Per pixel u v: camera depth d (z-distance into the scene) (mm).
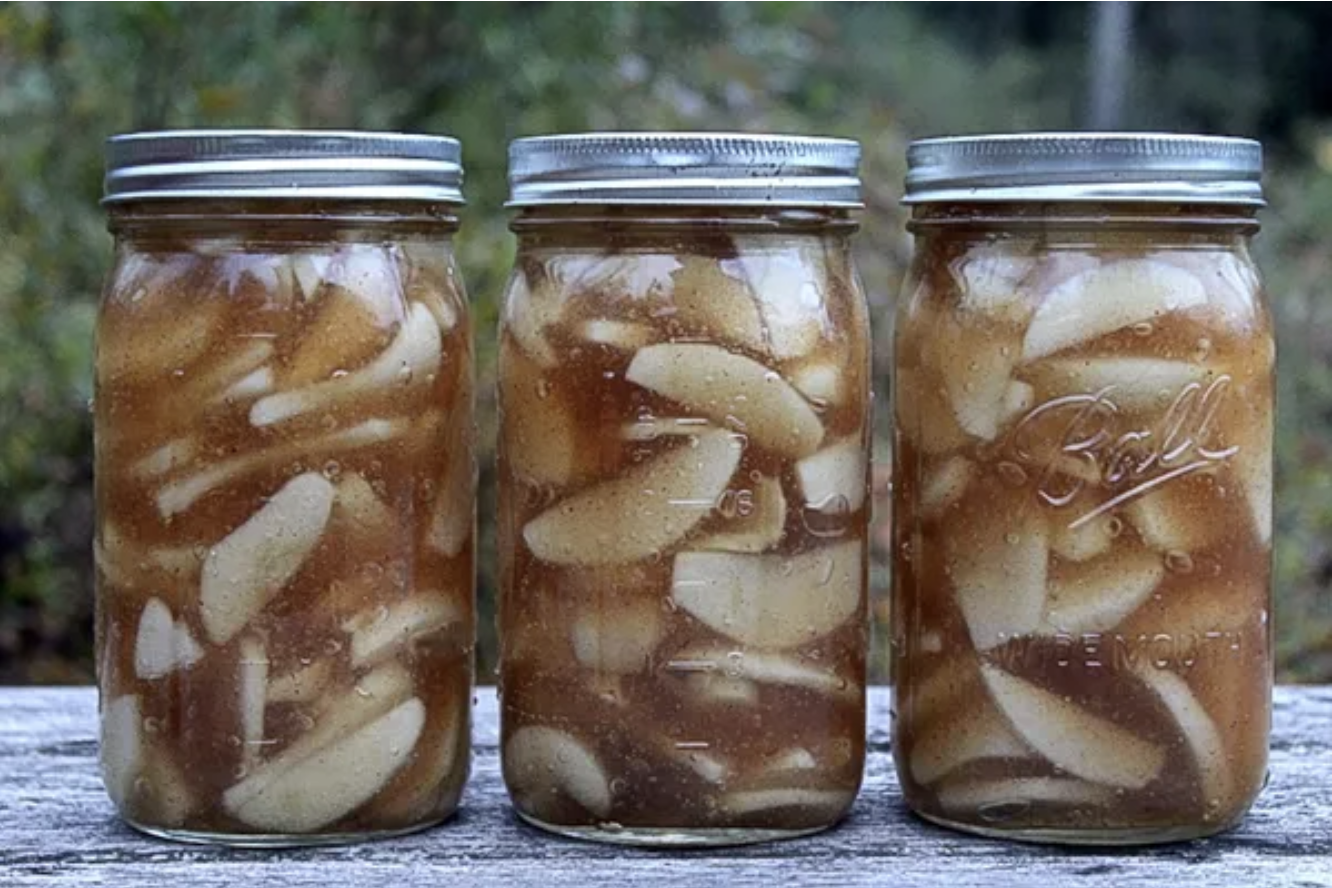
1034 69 2922
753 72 1573
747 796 690
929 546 704
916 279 712
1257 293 698
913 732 716
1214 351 681
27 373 1442
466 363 715
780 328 681
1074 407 676
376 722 695
